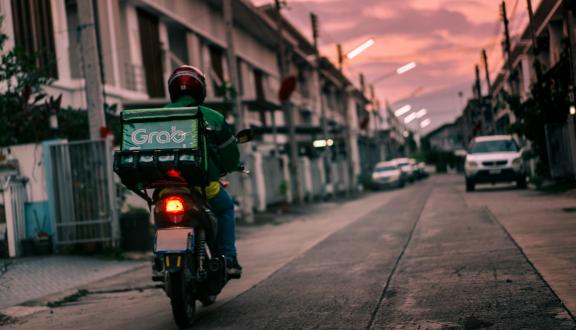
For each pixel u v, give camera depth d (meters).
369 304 5.44
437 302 5.26
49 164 13.04
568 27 19.25
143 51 25.64
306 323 4.94
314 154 40.78
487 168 23.41
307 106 55.00
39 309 7.47
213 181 5.52
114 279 9.66
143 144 5.12
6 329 6.37
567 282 5.61
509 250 7.93
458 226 11.65
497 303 5.02
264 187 29.50
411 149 130.00
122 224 13.01
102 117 13.12
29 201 13.09
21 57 13.72
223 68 36.59
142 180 5.09
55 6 18.38
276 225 20.03
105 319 6.25
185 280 5.04
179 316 5.05
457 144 122.44
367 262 8.12
